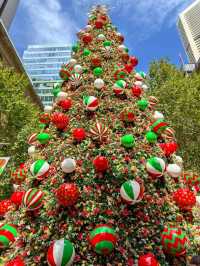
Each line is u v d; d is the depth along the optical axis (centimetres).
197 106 1441
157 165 454
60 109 650
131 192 400
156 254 383
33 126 1481
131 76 769
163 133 604
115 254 372
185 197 445
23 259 381
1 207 506
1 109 1396
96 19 1016
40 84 5941
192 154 1371
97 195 429
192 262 361
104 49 802
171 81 1577
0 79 1433
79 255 371
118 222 402
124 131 551
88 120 578
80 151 501
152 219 415
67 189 408
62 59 6856
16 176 567
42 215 421
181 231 393
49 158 527
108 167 462
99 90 658
